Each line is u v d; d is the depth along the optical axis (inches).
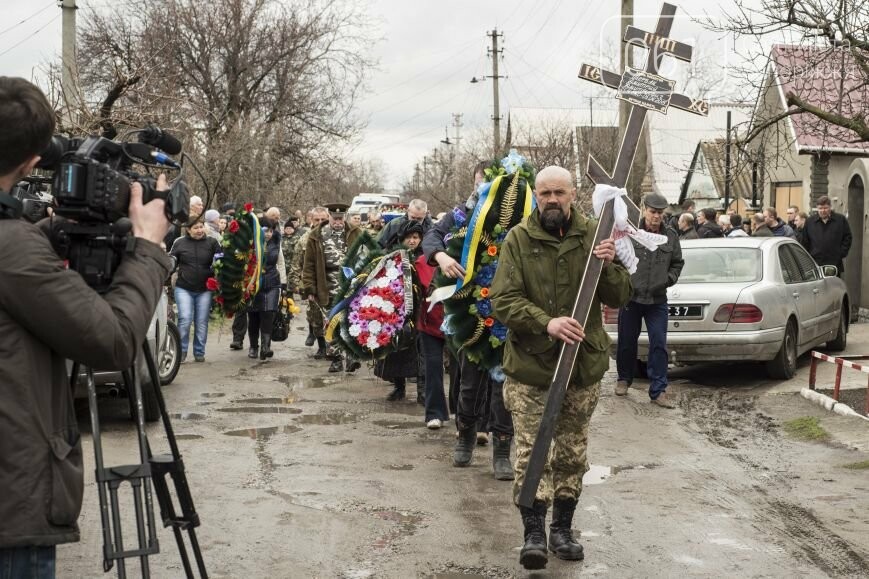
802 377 470.3
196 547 137.8
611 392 444.1
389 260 409.1
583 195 1051.9
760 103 435.5
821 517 248.8
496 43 2022.6
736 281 466.3
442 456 319.9
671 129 1930.4
